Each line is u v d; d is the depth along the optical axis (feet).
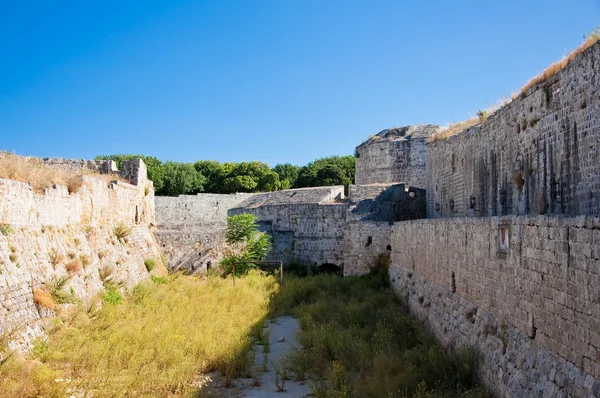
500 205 82.23
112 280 90.94
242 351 60.75
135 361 54.85
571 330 33.06
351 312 82.74
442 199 118.21
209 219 227.40
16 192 65.41
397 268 106.32
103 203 101.55
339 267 152.05
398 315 80.28
